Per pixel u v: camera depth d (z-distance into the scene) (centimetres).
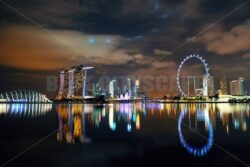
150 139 1894
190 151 1467
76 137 2019
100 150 1505
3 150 1507
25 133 2267
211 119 3594
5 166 1166
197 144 1680
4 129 2572
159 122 3225
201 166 1158
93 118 3956
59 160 1270
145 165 1180
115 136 2052
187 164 1191
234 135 2061
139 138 1945
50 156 1352
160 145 1653
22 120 3644
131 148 1566
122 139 1902
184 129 2478
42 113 5456
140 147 1595
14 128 2661
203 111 5838
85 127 2719
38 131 2405
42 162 1234
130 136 2048
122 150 1504
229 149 1514
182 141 1795
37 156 1356
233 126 2698
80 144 1714
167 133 2208
